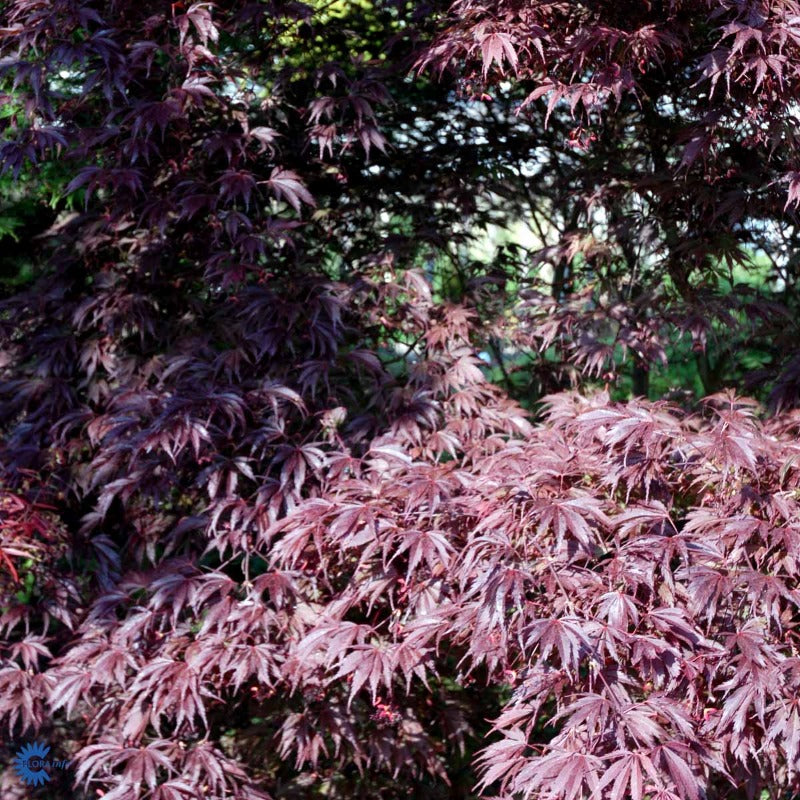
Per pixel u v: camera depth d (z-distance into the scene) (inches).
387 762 120.0
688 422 117.6
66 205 173.6
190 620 122.7
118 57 126.1
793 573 90.4
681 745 85.7
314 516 106.2
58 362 140.8
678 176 137.6
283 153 146.9
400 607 115.0
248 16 133.9
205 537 138.6
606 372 152.5
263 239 130.3
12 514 121.8
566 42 123.6
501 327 148.5
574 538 98.1
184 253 145.2
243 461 121.6
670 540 92.4
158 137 137.5
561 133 157.5
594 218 153.0
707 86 131.2
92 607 125.4
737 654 90.9
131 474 125.1
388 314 142.9
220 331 138.4
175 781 107.3
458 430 130.3
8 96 131.6
